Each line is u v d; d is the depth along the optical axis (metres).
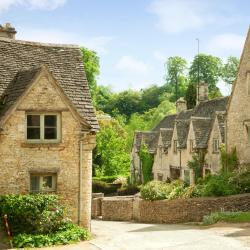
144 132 53.72
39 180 20.33
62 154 20.41
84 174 20.67
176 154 43.72
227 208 25.12
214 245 16.52
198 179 35.19
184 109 55.25
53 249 17.17
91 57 74.19
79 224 20.48
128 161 60.84
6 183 19.67
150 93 124.69
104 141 59.12
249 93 31.45
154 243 17.64
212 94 82.44
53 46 23.86
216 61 97.50
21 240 17.97
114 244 17.75
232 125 33.25
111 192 50.72
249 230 19.39
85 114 21.44
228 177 28.73
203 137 39.38
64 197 20.38
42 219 18.89
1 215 18.72
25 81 20.42
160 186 29.08
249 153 31.30
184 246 16.70
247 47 31.88
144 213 29.22
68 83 22.28
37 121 20.28
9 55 22.47
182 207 26.41
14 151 19.78
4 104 20.52
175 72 111.81
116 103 117.88
